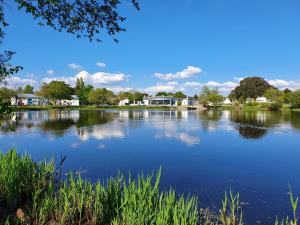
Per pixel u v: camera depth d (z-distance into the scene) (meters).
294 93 89.12
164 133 27.80
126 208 5.98
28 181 8.16
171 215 5.73
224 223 7.31
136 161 15.62
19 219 6.30
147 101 138.88
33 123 37.81
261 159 16.39
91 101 126.88
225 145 21.00
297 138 24.69
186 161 15.78
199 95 117.81
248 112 75.19
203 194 10.21
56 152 18.16
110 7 8.67
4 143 21.56
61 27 8.68
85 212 6.89
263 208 8.88
